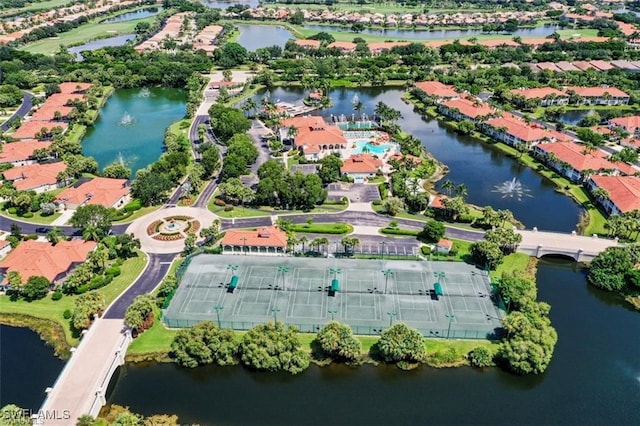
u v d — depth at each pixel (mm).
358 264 175750
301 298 158875
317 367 136375
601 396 130000
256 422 121125
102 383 126438
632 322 157375
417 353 134250
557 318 157875
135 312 143125
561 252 182625
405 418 122812
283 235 186500
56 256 172250
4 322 151250
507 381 133625
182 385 131750
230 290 162375
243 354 134125
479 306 155750
